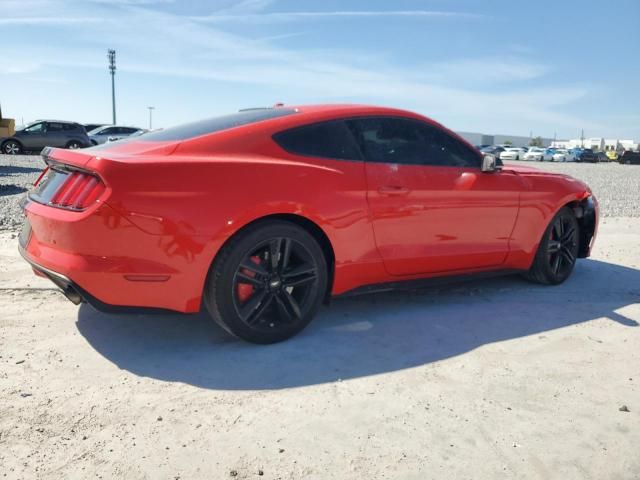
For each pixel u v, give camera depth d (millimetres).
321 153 3029
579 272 4824
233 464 1869
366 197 3090
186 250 2551
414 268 3389
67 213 2496
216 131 2910
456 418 2207
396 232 3252
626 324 3406
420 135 3469
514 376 2609
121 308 2547
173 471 1822
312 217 2891
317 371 2613
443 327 3271
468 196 3553
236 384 2459
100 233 2426
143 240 2480
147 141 2959
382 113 3340
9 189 9352
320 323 3283
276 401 2312
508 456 1961
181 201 2527
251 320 2820
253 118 3105
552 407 2316
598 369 2713
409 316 3459
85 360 2664
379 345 2959
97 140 25156
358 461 1906
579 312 3627
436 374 2613
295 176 2842
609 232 7008
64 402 2248
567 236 4320
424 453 1964
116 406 2230
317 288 3002
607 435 2115
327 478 1812
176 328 3129
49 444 1951
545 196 4031
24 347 2787
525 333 3201
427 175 3371
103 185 2451
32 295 3596
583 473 1881
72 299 2779
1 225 6066
